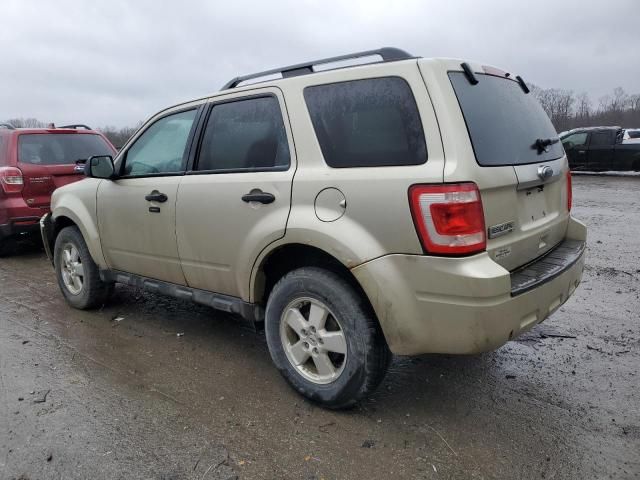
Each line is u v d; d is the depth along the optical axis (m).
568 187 3.61
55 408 3.10
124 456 2.64
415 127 2.58
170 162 3.79
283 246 3.05
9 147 6.88
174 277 3.83
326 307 2.92
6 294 5.48
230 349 3.96
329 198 2.79
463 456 2.62
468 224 2.44
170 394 3.27
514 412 3.01
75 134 7.54
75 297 4.84
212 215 3.36
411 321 2.59
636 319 4.38
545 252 3.22
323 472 2.51
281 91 3.12
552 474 2.47
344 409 3.04
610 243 7.31
